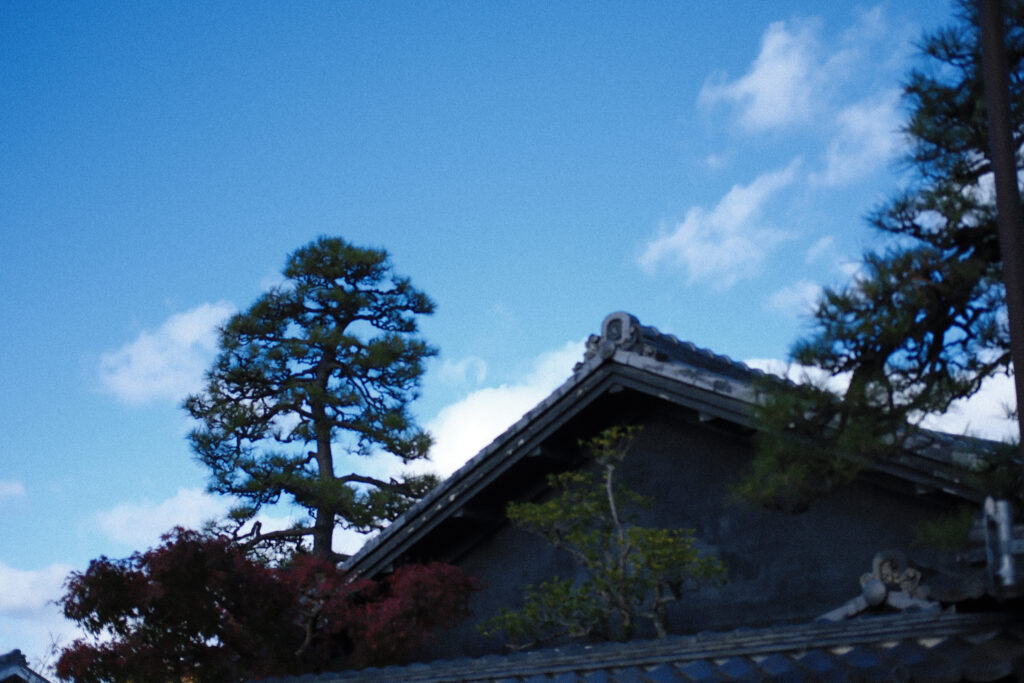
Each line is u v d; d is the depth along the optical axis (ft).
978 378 30.78
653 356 48.88
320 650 48.85
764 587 46.47
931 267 29.55
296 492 86.43
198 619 45.98
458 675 35.63
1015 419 31.99
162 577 44.68
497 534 53.93
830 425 31.07
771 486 30.91
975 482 33.88
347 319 93.56
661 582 43.68
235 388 90.27
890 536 44.29
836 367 29.78
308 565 48.91
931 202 30.86
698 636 32.30
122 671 46.70
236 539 85.35
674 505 49.55
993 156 29.43
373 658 47.62
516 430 51.34
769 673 29.73
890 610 37.50
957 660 26.68
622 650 33.19
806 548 46.01
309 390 87.10
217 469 85.92
